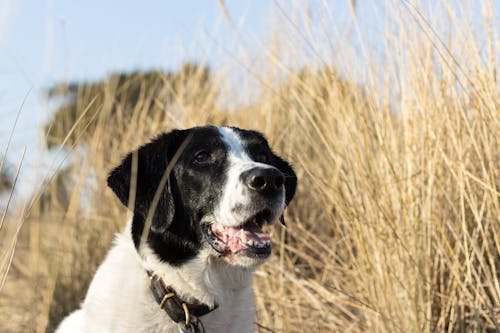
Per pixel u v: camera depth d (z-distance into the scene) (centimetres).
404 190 164
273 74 207
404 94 169
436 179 164
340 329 171
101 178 210
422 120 166
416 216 164
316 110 190
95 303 147
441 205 165
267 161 159
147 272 148
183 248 149
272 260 187
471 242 156
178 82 229
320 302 175
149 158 153
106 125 221
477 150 158
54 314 194
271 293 181
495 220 159
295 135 201
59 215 210
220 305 150
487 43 161
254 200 144
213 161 151
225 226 147
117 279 148
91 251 201
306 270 194
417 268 160
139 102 222
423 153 164
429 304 160
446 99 165
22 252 210
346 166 172
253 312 154
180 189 151
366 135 170
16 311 197
